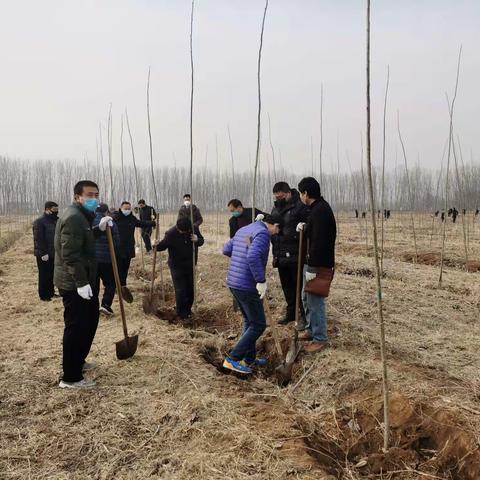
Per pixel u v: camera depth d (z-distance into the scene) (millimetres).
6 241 19156
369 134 3217
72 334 4301
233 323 6754
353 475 3363
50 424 3799
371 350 5188
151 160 7672
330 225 4949
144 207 14758
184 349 5441
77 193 4500
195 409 3920
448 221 30000
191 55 6609
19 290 9297
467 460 3354
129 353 5023
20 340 5953
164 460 3295
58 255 4352
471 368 4824
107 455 3387
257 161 5867
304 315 6062
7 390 4379
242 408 4047
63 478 3135
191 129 6816
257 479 3016
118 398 4203
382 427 3857
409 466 3453
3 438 3600
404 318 6582
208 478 3037
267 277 8859
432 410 3828
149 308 7234
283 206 6027
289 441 3521
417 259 13062
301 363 4988
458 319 6805
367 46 3127
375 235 3322
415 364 4898
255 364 5293
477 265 11773
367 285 8469
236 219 7922
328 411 4164
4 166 50000
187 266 7078
